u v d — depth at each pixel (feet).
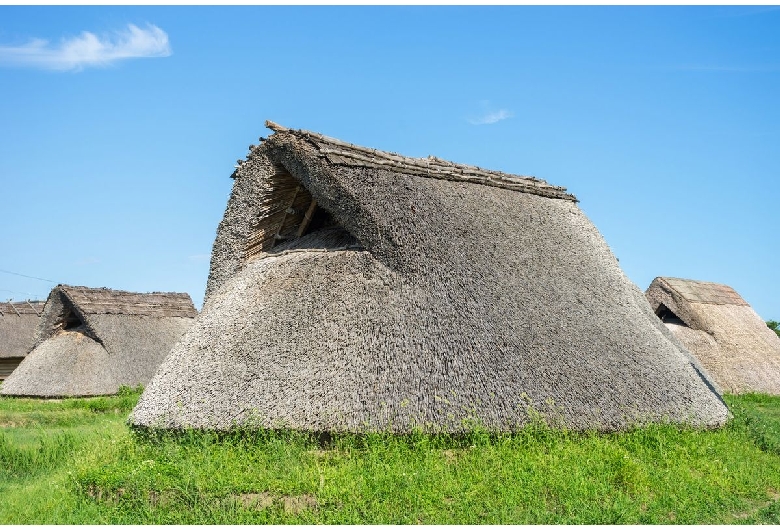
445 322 36.60
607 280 47.62
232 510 27.12
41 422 63.93
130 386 86.63
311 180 41.75
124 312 94.43
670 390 41.50
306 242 46.11
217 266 47.88
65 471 35.37
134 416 38.06
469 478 29.71
